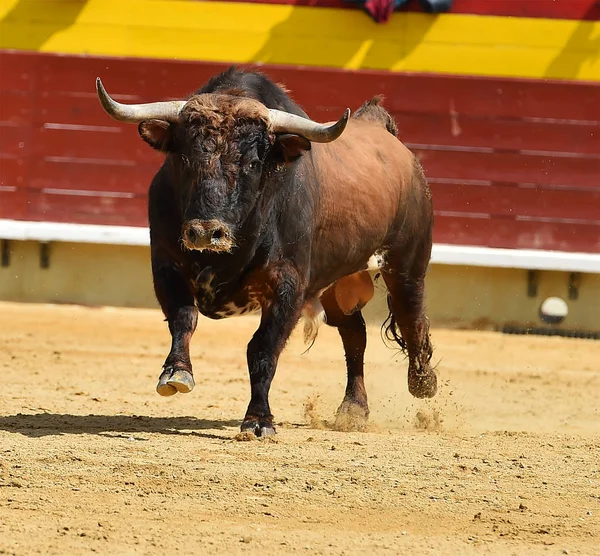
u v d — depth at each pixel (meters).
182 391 22.11
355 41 49.97
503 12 50.12
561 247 50.62
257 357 23.36
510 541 16.27
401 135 50.44
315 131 22.41
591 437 25.58
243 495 17.92
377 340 48.25
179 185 22.12
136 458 20.05
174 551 14.93
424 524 16.92
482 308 49.84
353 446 22.47
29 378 33.19
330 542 15.66
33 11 50.47
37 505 16.88
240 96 22.52
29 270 50.09
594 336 49.81
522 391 36.06
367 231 26.81
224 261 22.73
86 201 50.75
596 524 17.33
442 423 28.44
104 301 50.09
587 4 50.31
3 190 50.72
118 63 50.34
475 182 50.59
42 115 50.62
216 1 49.81
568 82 50.44
